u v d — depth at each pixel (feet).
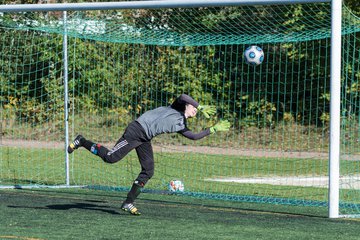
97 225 47.06
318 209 56.59
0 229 45.29
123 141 50.24
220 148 96.89
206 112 50.03
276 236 43.83
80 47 94.02
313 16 90.33
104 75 95.55
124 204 51.31
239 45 100.48
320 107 102.47
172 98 98.07
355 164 84.69
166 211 54.03
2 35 99.35
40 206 55.47
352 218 51.52
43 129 99.81
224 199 61.67
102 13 95.40
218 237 43.32
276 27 93.50
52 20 94.89
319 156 93.15
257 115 101.19
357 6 99.60
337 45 50.93
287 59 101.76
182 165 86.07
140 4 60.49
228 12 94.38
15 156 91.50
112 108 96.02
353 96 92.73
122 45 95.76
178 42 85.81
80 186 69.56
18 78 100.58
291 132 101.19
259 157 92.02
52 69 96.32
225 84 100.22
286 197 64.49
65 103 70.74
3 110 102.12
